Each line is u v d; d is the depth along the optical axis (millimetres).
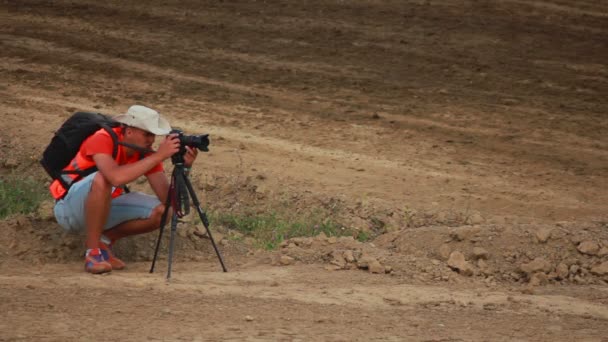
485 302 22062
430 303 21656
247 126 39969
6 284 20625
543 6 64562
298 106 43594
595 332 19641
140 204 22719
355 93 46188
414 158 36781
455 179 34344
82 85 44938
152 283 21469
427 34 57062
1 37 52469
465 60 52781
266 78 48156
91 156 21891
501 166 36344
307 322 18828
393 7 62125
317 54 52781
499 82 49250
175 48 52719
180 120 40156
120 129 21969
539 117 43656
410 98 45750
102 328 17219
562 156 38125
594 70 52375
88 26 56156
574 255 25469
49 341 16125
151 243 25078
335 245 25797
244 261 24891
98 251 22406
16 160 33312
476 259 25391
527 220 30047
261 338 17203
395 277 24000
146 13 59438
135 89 44906
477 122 42344
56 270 22656
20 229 24828
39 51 50312
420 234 26688
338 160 35844
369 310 20516
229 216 29312
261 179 32531
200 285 21688
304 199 30938
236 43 54281
